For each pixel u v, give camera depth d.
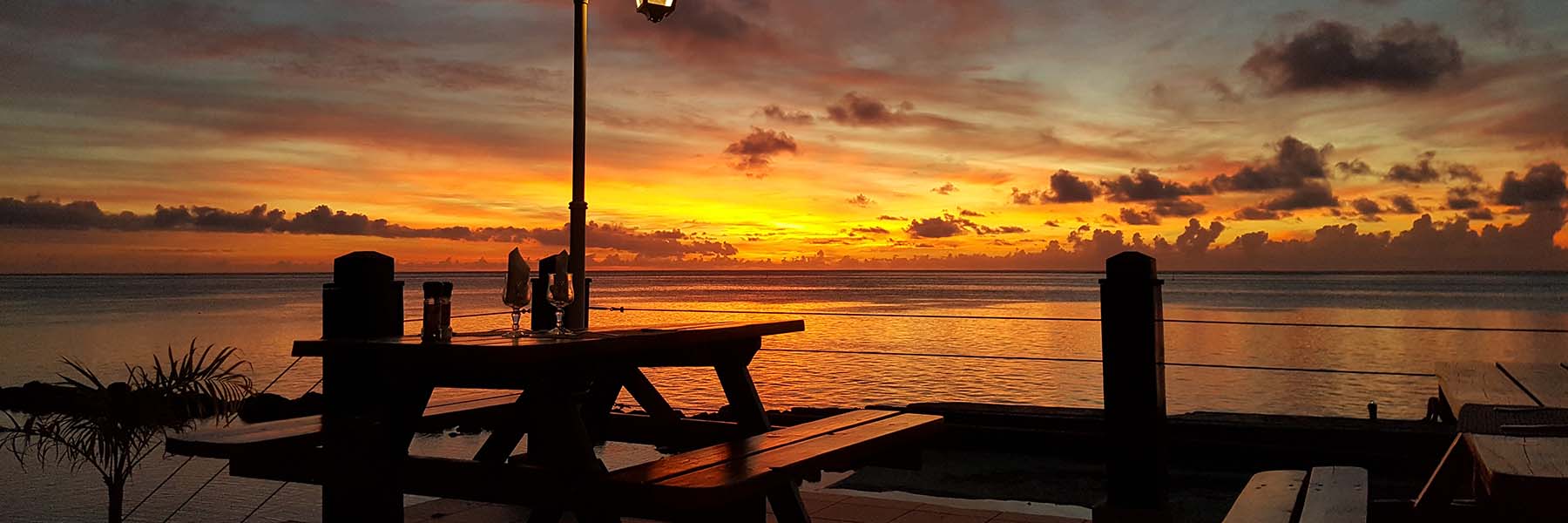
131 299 105.25
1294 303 83.06
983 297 93.94
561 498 3.09
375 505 3.38
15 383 21.44
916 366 26.92
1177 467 6.07
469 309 56.47
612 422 4.69
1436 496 2.98
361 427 3.41
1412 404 20.81
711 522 3.54
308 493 7.45
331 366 3.71
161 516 6.65
